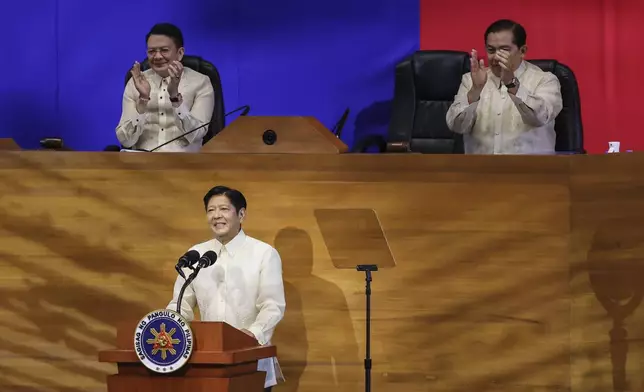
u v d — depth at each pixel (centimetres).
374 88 2578
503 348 1706
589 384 1702
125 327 1439
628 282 1686
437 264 1712
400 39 2578
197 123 1980
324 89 2578
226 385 1384
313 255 1730
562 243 1697
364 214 1719
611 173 1684
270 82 2583
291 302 1731
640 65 2552
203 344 1404
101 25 2592
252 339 1470
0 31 2592
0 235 1736
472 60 1958
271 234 1731
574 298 1698
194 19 2583
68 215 1733
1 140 1789
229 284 1638
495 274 1706
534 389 1706
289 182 1727
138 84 1956
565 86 2152
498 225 1705
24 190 1736
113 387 1412
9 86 2597
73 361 1738
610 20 2548
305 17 2580
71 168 1733
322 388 1728
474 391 1711
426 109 2344
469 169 1705
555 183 1697
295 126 1745
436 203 1711
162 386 1399
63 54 2597
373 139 2236
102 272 1733
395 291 1719
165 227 1730
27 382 1742
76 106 2600
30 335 1741
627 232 1683
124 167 1733
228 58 2583
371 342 1722
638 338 1688
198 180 1730
